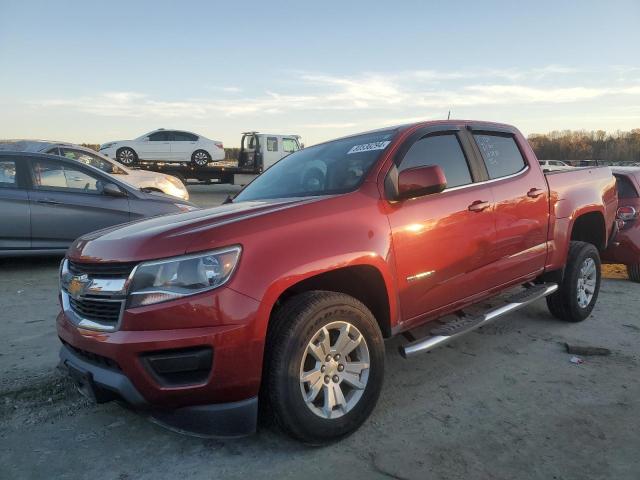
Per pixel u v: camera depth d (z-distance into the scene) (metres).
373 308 3.24
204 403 2.55
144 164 21.03
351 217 3.01
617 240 6.69
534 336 4.66
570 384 3.64
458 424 3.08
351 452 2.78
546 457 2.72
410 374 3.84
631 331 4.80
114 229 3.13
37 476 2.61
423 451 2.79
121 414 3.26
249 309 2.52
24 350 4.23
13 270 7.25
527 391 3.53
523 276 4.27
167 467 2.67
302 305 2.72
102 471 2.65
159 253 2.52
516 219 4.11
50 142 11.09
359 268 3.02
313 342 2.74
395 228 3.17
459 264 3.58
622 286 6.78
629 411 3.24
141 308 2.48
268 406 2.71
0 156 7.02
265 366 2.65
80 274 2.81
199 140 21.84
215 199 18.27
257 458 2.73
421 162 3.62
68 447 2.88
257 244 2.62
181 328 2.45
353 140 3.99
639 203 6.74
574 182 4.92
